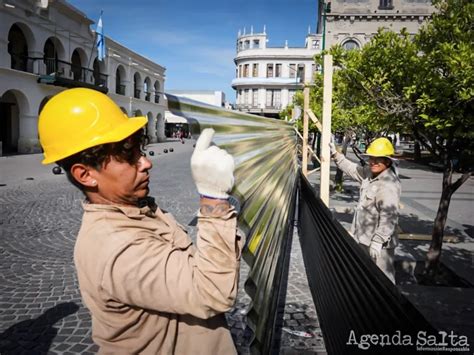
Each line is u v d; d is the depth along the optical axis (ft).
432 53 13.12
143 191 3.88
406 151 114.01
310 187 14.96
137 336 3.50
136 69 126.21
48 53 89.76
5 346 10.71
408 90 13.53
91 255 3.36
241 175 5.12
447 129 14.06
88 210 3.64
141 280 3.18
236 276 3.28
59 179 42.50
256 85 220.02
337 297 7.82
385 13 122.93
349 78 16.62
